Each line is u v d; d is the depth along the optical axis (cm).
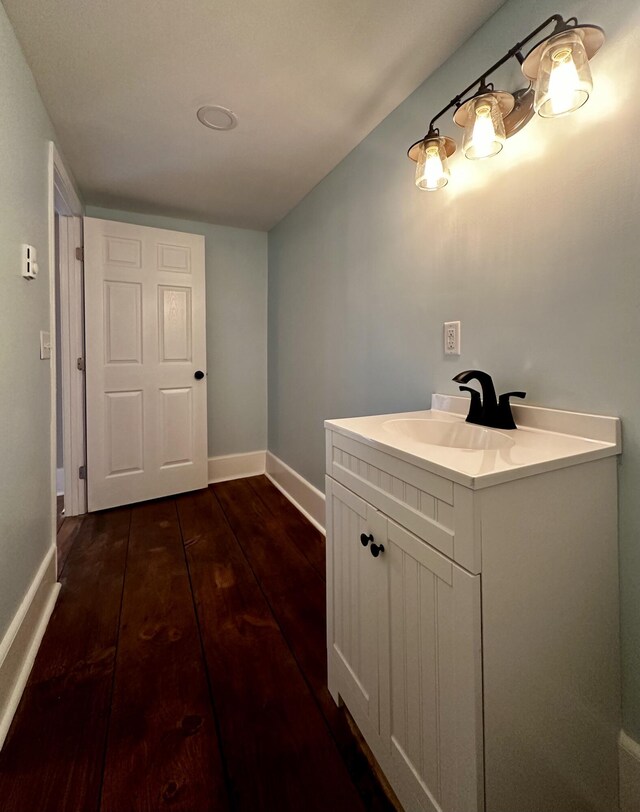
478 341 125
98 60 135
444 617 71
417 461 77
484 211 121
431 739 75
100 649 132
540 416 104
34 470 143
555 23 94
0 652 105
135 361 263
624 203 86
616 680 89
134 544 209
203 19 119
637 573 86
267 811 85
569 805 81
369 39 126
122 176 221
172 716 107
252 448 335
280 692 116
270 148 192
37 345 148
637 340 85
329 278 220
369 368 184
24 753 97
